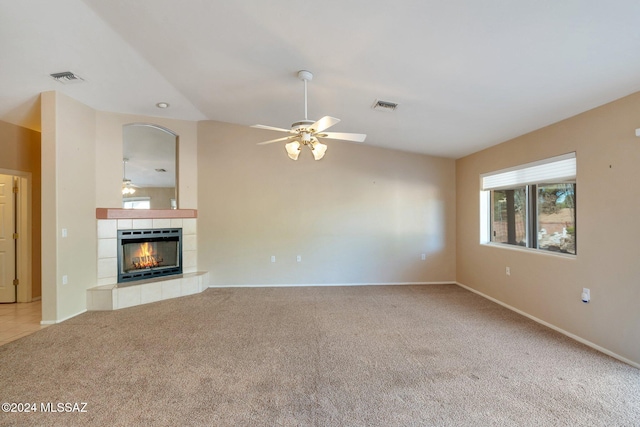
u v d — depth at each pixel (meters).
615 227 2.78
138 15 2.49
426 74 2.72
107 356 2.83
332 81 3.15
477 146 4.78
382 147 5.59
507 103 3.07
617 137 2.77
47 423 1.93
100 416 1.99
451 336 3.28
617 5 1.65
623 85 2.51
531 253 3.85
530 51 2.18
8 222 4.61
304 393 2.25
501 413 2.03
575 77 2.45
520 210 4.24
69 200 3.89
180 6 2.31
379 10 1.98
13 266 4.61
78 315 3.95
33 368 2.61
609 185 2.84
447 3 1.81
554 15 1.79
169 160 5.19
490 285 4.71
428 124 4.02
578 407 2.08
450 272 5.73
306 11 2.12
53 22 2.62
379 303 4.47
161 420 1.96
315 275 5.55
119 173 4.62
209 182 5.39
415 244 5.69
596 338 2.97
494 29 1.99
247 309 4.20
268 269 5.49
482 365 2.66
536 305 3.77
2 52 2.96
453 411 2.05
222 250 5.42
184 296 4.84
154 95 4.11
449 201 5.76
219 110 4.71
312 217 5.54
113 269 4.52
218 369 2.60
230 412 2.04
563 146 3.36
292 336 3.28
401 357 2.81
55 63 3.20
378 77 2.91
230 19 2.37
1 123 4.21
